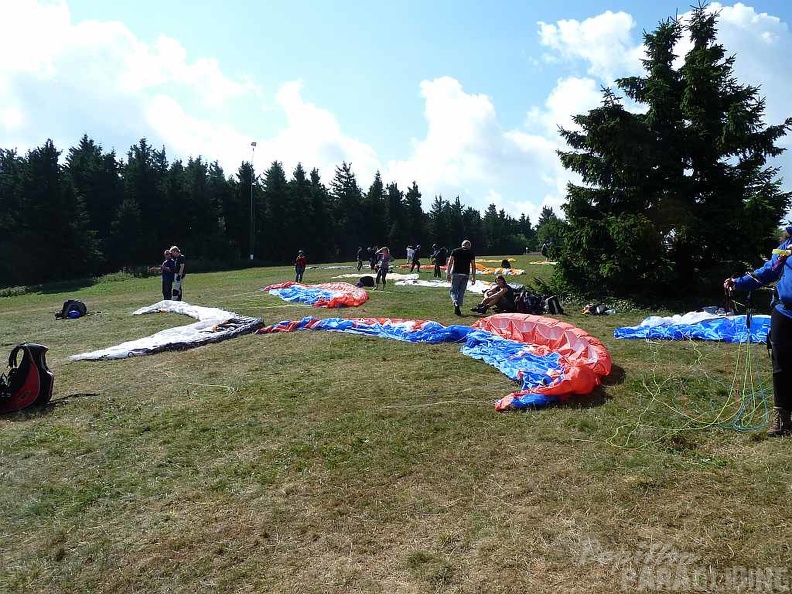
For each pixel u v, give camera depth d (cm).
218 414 623
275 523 382
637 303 1324
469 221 9694
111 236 5744
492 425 533
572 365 653
